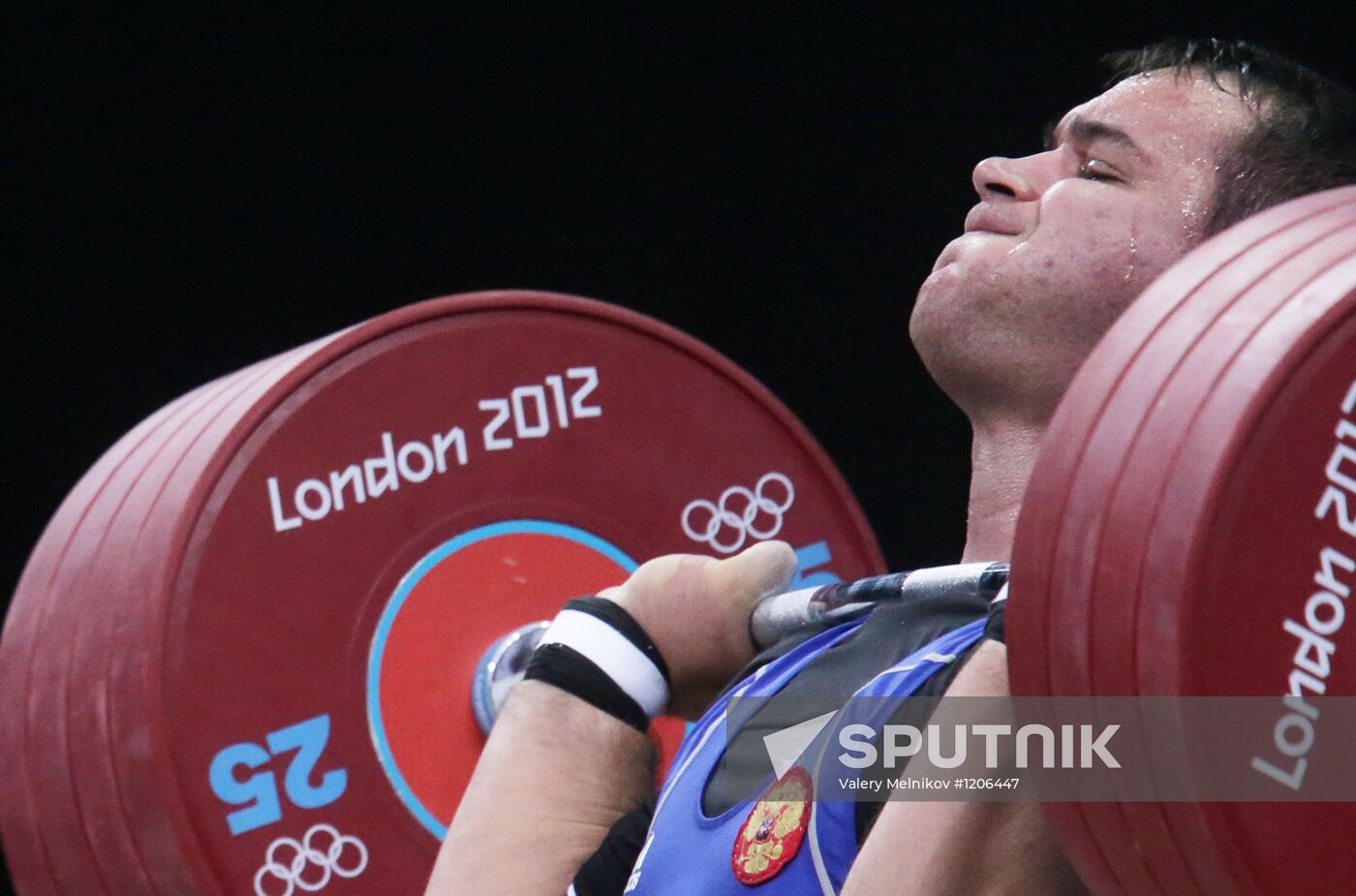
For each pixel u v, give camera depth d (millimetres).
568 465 6789
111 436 13453
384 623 6461
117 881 6195
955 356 5805
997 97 13438
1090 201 5684
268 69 13383
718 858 4984
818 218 13969
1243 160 5645
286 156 13531
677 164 13930
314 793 6285
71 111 13141
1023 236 5793
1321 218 4199
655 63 13750
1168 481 3824
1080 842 4094
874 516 14047
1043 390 5711
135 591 6164
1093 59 13031
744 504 6996
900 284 13938
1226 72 5883
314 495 6371
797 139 13844
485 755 6051
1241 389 3799
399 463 6527
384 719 6434
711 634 6117
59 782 6246
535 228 13922
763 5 13695
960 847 4316
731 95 13836
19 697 6398
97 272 13383
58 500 13391
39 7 12922
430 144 13703
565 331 6816
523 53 13680
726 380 7023
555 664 6098
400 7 13492
